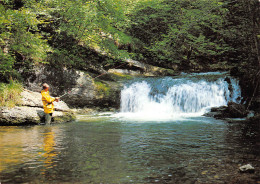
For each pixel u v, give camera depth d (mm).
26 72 11906
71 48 14656
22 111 8656
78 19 12883
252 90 11930
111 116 11469
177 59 20234
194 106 13172
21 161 3932
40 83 12211
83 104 13070
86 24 13609
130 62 17438
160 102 13812
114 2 15008
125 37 18531
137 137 6098
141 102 13891
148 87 14438
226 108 10586
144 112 13289
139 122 9164
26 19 10555
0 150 4680
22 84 11367
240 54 17516
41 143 5363
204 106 13148
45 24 12922
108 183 2988
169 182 3014
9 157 4172
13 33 10891
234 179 3076
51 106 8781
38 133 6754
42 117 8883
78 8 12906
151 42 21062
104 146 5074
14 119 8398
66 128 7727
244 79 12602
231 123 8531
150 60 19953
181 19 20078
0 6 11164
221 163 3783
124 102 13859
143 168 3584
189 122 8984
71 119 9797
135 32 21547
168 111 13328
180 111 13344
